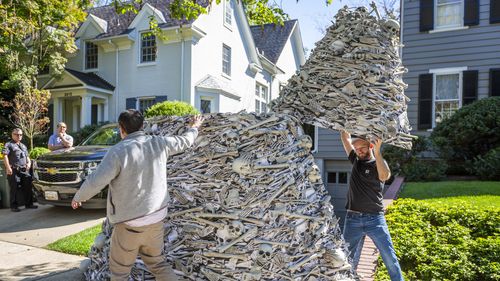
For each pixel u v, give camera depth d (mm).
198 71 16266
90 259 3822
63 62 16406
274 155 3281
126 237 2727
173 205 3408
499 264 3822
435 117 12102
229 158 3355
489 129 9492
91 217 6961
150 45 16781
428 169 9547
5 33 13188
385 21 3264
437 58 12086
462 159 10203
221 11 17875
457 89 11938
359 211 3365
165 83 16359
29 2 12992
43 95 14711
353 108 3211
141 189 2723
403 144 3203
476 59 11570
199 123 3453
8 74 15008
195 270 3207
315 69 3395
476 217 5129
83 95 16500
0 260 4770
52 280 4062
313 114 3365
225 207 3240
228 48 18672
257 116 3432
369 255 4223
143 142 2826
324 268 3100
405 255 4082
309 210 3201
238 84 19406
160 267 2949
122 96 17359
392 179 9008
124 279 2838
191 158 3469
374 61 3217
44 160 6949
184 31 15703
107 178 2615
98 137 8164
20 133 7895
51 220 6789
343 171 14555
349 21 3311
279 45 24016
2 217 7129
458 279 3684
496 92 11258
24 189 7801
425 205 5770
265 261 3061
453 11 12016
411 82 12430
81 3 12500
